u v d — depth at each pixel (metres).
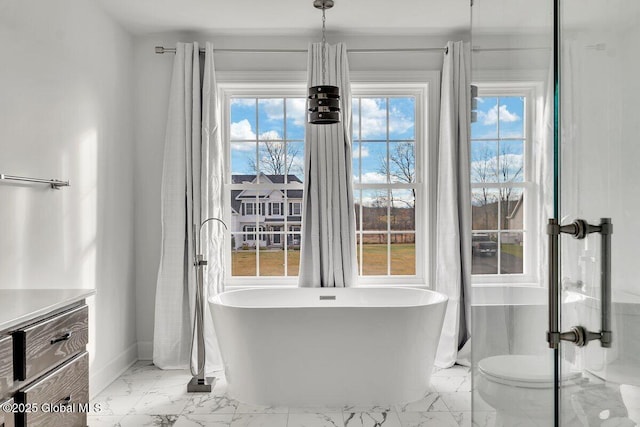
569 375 1.06
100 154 3.49
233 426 2.89
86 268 3.27
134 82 4.12
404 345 3.20
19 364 1.77
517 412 1.33
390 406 3.18
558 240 1.08
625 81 0.87
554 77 1.08
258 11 3.67
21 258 2.57
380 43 4.18
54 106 2.89
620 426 0.91
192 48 4.03
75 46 3.14
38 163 2.73
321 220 4.07
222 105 4.28
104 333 3.55
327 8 3.61
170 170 4.00
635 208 0.86
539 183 1.17
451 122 4.02
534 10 1.19
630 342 0.88
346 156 4.09
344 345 3.18
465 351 3.98
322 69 4.02
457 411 3.09
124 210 3.91
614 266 0.92
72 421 2.12
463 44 4.07
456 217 4.00
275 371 3.20
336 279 4.04
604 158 0.93
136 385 3.58
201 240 3.96
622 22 0.88
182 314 3.96
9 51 2.48
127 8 3.57
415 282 4.31
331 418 3.00
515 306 1.33
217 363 3.97
